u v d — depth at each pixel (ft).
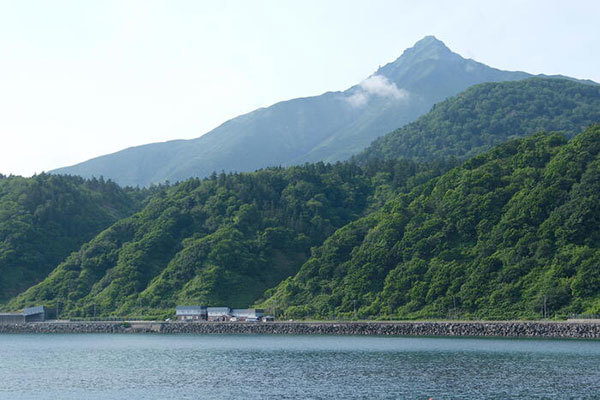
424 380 441.27
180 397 400.06
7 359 597.52
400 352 597.11
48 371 514.68
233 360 570.87
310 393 405.59
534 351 569.23
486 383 425.28
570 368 475.72
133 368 527.40
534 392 392.47
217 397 398.21
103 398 401.08
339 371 490.90
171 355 619.67
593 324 640.58
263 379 461.37
